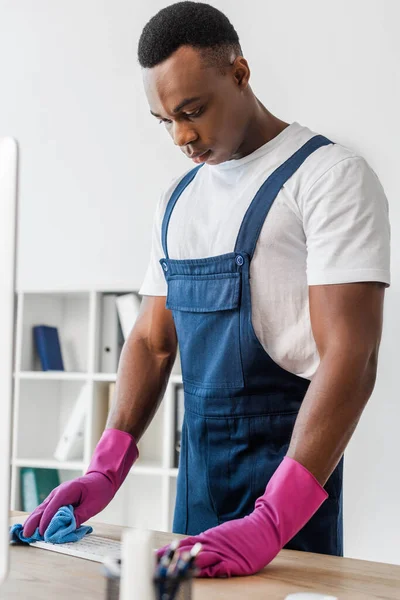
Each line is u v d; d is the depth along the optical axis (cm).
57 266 330
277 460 138
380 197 136
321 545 137
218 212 150
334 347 126
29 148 341
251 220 143
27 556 113
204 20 134
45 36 344
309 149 143
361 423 268
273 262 141
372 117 280
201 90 133
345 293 128
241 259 142
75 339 328
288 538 112
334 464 121
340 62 287
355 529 266
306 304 140
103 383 306
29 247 336
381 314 131
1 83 349
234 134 141
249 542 106
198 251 151
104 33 334
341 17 288
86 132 331
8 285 76
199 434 147
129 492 306
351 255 129
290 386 141
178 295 152
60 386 329
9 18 352
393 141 275
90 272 324
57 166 335
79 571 104
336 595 92
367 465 266
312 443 120
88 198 327
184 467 154
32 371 317
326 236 132
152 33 134
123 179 322
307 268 134
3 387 76
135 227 318
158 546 117
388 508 262
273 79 297
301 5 295
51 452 324
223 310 144
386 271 131
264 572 105
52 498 129
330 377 123
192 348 150
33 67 345
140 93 324
